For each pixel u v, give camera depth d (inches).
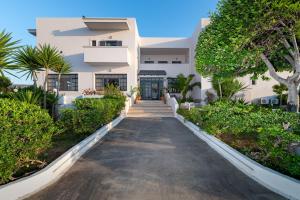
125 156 253.3
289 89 307.7
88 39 831.1
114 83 834.2
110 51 770.8
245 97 781.3
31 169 186.7
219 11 291.3
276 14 230.2
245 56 276.7
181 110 642.8
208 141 320.8
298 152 189.2
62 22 831.1
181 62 1095.0
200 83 815.7
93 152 270.7
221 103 376.5
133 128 456.1
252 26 244.5
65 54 826.8
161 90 978.1
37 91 360.8
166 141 335.6
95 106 378.0
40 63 346.3
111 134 390.6
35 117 179.3
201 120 366.3
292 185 151.0
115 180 182.1
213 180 183.9
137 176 191.2
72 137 315.6
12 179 161.6
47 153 229.3
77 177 188.2
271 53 311.0
